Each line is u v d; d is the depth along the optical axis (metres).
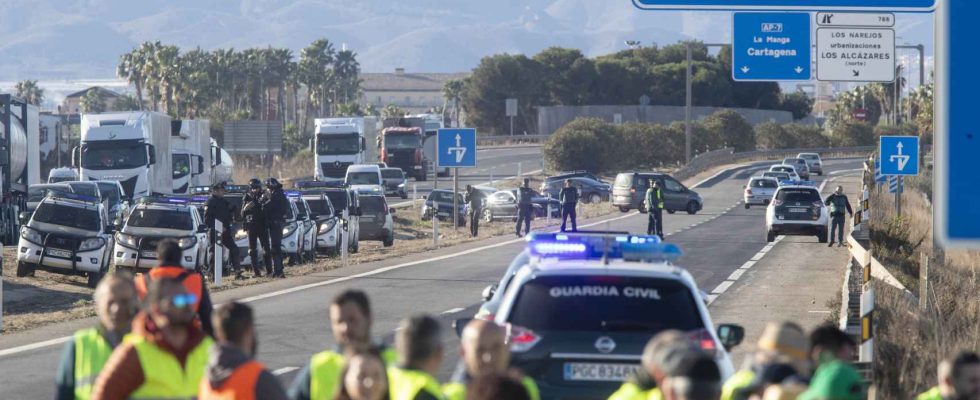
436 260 121.88
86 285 107.50
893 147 137.38
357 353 22.16
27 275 111.88
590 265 35.09
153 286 25.45
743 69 101.62
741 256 125.19
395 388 23.30
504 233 170.00
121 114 189.62
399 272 108.62
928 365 51.81
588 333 33.31
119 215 143.50
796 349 25.08
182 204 108.06
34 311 88.56
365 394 21.02
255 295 90.69
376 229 153.50
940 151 19.03
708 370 19.16
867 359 44.84
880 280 81.06
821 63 94.12
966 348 57.94
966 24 18.98
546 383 33.09
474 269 111.38
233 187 134.25
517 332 33.56
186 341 25.77
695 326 33.53
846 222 182.62
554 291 34.16
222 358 23.98
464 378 32.97
